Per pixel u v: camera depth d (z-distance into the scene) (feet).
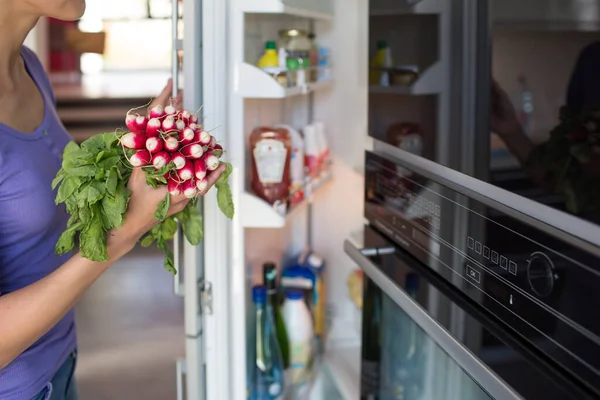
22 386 3.54
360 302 5.98
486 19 2.52
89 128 22.84
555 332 2.20
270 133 4.75
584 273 2.04
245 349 4.77
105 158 2.96
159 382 9.14
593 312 2.01
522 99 2.29
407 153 3.49
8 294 3.05
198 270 4.26
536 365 2.30
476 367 2.58
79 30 29.14
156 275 13.53
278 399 5.26
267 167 4.69
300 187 5.14
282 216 4.41
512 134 2.36
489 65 2.51
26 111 3.74
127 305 11.99
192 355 4.31
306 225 6.27
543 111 2.17
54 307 3.02
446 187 2.97
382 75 3.81
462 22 2.72
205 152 2.96
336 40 5.99
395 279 3.61
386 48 3.72
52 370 3.78
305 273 5.86
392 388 3.84
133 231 3.08
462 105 2.75
